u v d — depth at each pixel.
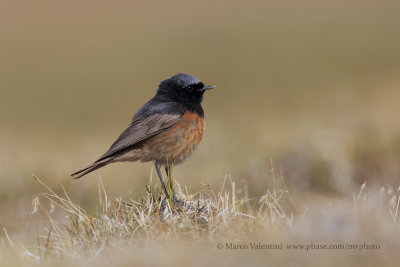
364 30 49.81
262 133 19.11
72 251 7.92
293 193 12.27
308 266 6.16
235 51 46.84
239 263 6.36
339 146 13.78
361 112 19.61
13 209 12.98
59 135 28.08
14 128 30.38
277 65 41.44
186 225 7.95
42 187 13.98
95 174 16.09
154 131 10.37
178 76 10.79
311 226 7.52
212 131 21.22
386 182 12.27
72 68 46.03
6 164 15.35
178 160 10.84
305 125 18.38
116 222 8.40
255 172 13.20
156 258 6.82
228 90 36.78
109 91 40.12
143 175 14.78
